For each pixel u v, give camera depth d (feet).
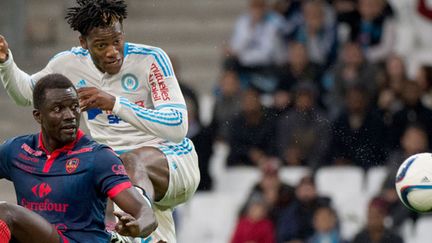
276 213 131.64
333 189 135.44
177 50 168.35
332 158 136.46
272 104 140.26
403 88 138.41
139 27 171.12
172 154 78.64
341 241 130.82
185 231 138.10
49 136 66.18
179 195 80.23
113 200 64.95
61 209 65.36
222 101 140.36
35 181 65.92
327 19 145.89
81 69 77.20
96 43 72.90
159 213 80.69
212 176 139.44
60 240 64.85
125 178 65.36
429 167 76.59
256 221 131.13
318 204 130.52
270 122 138.21
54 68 77.61
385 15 147.74
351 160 136.15
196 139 138.62
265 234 130.72
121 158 76.13
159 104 75.77
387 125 136.36
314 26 144.87
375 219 129.49
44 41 162.81
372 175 135.44
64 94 65.26
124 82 76.74
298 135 136.77
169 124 74.18
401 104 137.69
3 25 158.81
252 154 138.51
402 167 77.71
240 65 146.20
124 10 73.61
